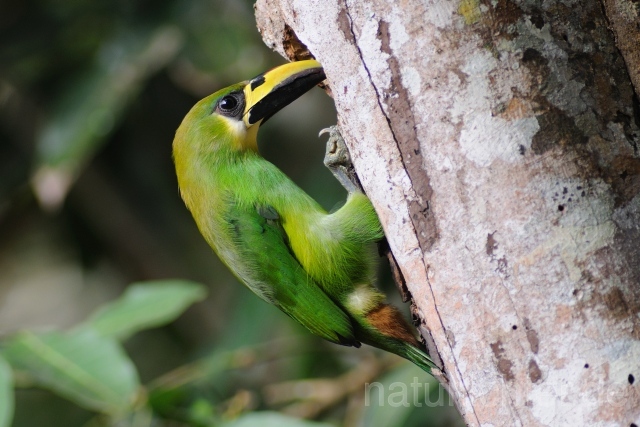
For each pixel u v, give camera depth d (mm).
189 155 8820
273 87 8414
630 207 5426
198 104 8945
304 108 15047
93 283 17203
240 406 10539
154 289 10234
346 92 6387
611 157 5492
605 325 5254
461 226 5715
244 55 13094
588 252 5352
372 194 6379
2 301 17469
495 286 5566
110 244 15539
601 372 5207
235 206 8414
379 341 8188
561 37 5648
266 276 8336
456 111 5738
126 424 9719
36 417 15648
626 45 5688
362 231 7902
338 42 6363
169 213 15203
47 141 12461
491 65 5660
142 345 15852
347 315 8164
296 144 14977
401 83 5984
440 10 5801
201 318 15641
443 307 5832
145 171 14859
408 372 11023
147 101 14422
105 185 14938
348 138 6520
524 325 5453
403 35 5945
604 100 5594
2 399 8344
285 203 8305
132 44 12867
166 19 12992
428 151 5879
